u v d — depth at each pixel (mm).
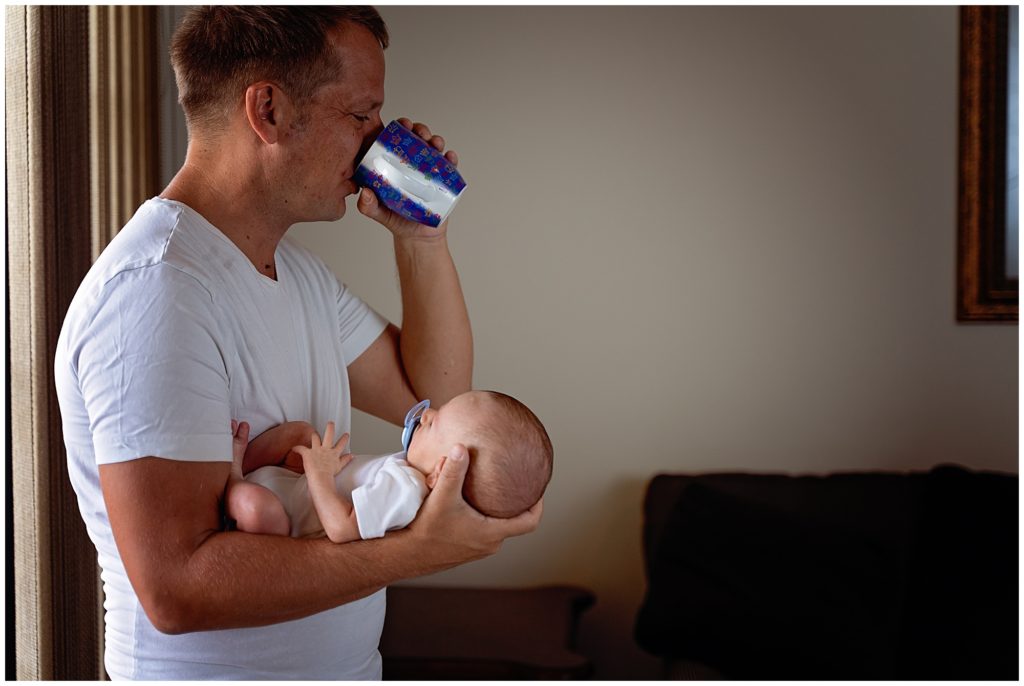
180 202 1013
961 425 2766
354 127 1082
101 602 1454
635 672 2803
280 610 881
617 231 2746
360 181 1151
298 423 1072
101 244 1450
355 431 2730
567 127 2727
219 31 1009
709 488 2545
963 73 2691
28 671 1281
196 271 939
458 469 918
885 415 2771
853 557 2369
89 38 1424
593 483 2795
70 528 1329
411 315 1316
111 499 875
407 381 1361
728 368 2777
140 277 905
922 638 2156
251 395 1032
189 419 879
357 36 1060
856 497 2551
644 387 2775
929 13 2707
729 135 2738
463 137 2719
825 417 2777
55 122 1269
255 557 869
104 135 1463
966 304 2721
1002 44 2656
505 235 2736
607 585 2805
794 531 2422
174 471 867
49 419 1270
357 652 1107
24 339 1262
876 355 2764
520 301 2750
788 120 2738
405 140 1143
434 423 1118
